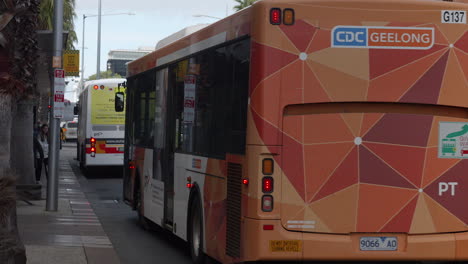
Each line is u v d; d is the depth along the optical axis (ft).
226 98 31.65
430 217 29.17
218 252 32.32
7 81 26.43
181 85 39.91
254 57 28.50
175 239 48.14
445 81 29.09
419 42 28.94
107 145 104.58
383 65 28.78
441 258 29.17
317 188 28.48
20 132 71.10
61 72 60.18
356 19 28.71
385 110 28.91
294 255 28.27
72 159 157.48
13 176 25.53
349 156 28.68
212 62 33.99
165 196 43.42
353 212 28.66
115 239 47.62
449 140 29.27
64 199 72.49
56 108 60.39
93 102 104.22
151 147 47.80
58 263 36.65
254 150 28.32
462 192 29.37
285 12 28.45
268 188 28.22
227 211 31.09
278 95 28.30
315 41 28.50
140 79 52.19
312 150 28.48
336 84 28.53
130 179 55.31
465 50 29.19
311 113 28.53
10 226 27.68
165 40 47.21
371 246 28.78
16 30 28.14
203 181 35.04
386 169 28.86
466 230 29.50
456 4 29.30
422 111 29.14
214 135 33.35
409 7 28.94
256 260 28.19
